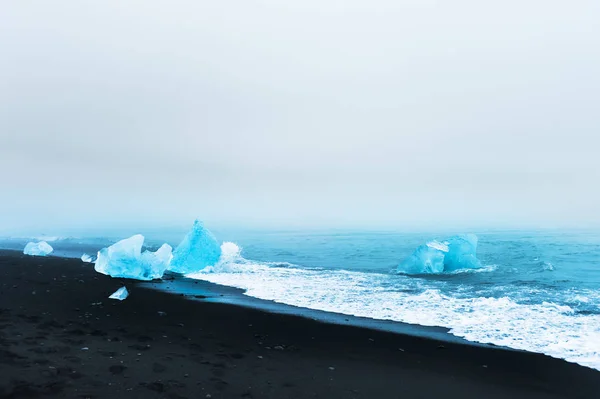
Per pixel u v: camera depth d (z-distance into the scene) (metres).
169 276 12.05
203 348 4.88
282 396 3.57
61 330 5.05
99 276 10.47
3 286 8.05
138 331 5.43
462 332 6.27
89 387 3.28
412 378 4.38
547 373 4.64
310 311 7.61
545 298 8.52
